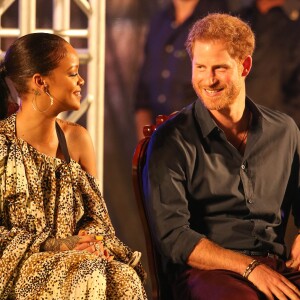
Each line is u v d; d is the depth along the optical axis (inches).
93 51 585.6
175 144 404.5
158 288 414.3
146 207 414.0
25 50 406.3
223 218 408.2
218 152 407.2
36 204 398.3
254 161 409.7
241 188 408.2
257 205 409.1
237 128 413.7
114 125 853.8
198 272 397.7
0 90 418.3
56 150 417.7
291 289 385.4
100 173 592.4
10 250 383.6
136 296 382.3
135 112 837.2
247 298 378.0
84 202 418.3
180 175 403.5
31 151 406.0
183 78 789.9
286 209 425.7
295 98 796.0
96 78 587.5
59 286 376.8
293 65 794.8
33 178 400.8
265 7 794.2
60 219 403.2
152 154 404.8
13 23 801.6
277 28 794.2
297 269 412.2
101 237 400.8
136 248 860.6
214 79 397.1
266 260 406.0
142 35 827.4
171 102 796.6
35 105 408.2
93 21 583.8
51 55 404.8
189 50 406.9
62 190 406.9
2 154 398.9
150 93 805.2
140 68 812.6
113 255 405.7
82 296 369.4
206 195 406.9
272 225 414.0
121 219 864.3
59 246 392.8
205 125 406.6
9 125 409.7
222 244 408.2
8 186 396.8
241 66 403.5
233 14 794.8
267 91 796.0
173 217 399.2
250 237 407.8
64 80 406.9
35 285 379.6
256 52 795.4
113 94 849.5
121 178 861.2
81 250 390.9
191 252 394.6
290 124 420.2
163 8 804.0
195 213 411.8
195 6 789.2
